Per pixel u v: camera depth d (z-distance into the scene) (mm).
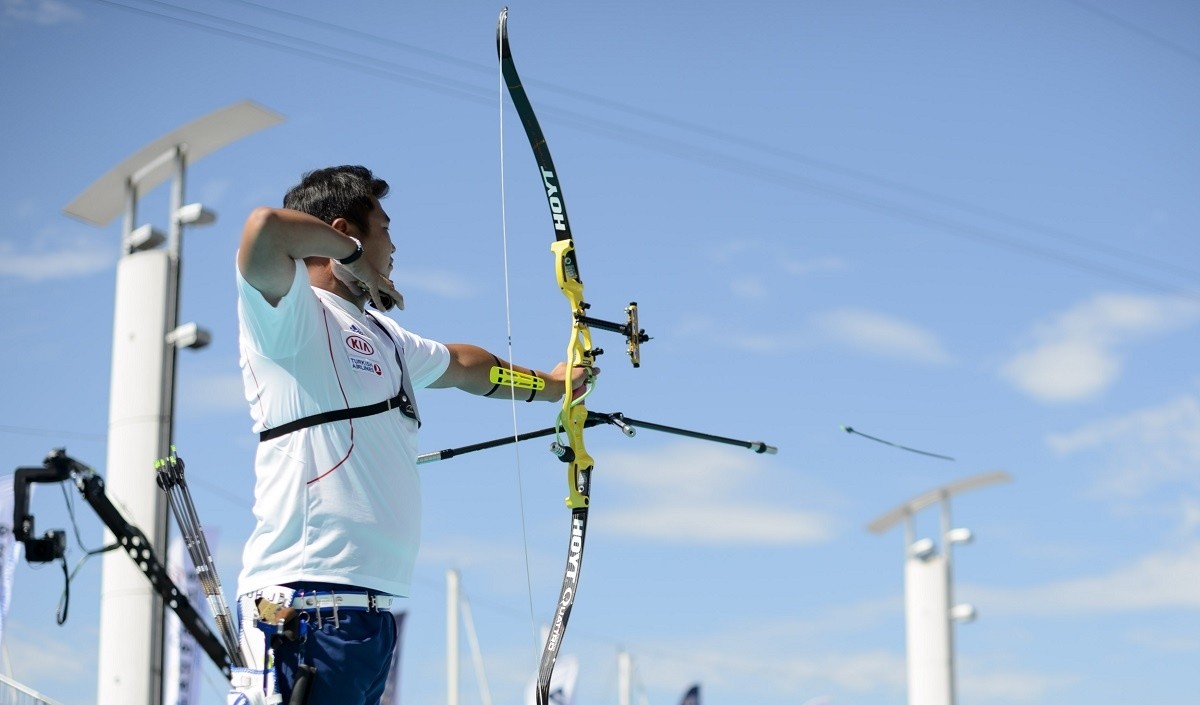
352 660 3809
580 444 4898
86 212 11914
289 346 3861
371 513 3918
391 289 4117
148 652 10297
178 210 11367
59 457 3949
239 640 3902
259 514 3904
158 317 11016
